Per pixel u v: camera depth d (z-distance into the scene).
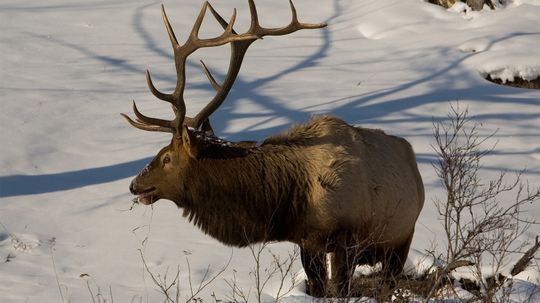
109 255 26.39
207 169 21.48
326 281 21.30
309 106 40.38
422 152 35.34
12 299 22.67
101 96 41.62
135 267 25.48
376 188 21.62
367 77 44.22
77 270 25.23
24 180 32.31
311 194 21.08
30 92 41.56
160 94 21.42
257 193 21.34
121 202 30.69
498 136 37.25
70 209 30.06
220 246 27.00
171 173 21.69
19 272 24.86
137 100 41.31
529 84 44.00
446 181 20.45
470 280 23.25
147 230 28.33
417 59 46.22
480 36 48.09
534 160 35.00
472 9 52.16
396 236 22.50
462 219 28.91
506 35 48.03
